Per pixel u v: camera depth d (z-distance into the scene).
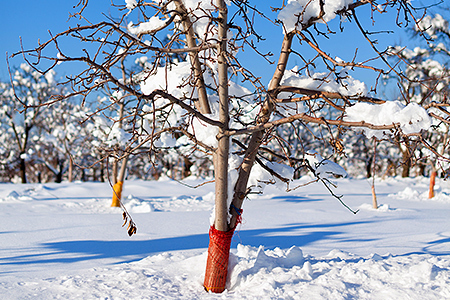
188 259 6.37
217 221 4.99
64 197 18.84
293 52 4.94
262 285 4.78
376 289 4.65
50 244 8.39
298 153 31.92
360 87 4.69
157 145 5.50
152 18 4.79
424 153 16.88
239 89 5.56
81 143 29.11
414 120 3.81
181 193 21.67
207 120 4.59
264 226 11.02
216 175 4.96
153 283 5.26
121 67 12.37
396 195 19.83
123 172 15.22
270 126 4.46
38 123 34.19
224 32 4.70
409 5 4.89
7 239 8.79
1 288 5.08
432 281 4.75
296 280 5.01
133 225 4.30
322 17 4.67
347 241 8.95
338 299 4.32
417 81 4.42
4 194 19.12
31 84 32.53
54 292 4.93
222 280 5.03
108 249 7.99
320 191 22.16
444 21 17.28
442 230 10.23
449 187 23.12
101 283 5.25
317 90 4.84
